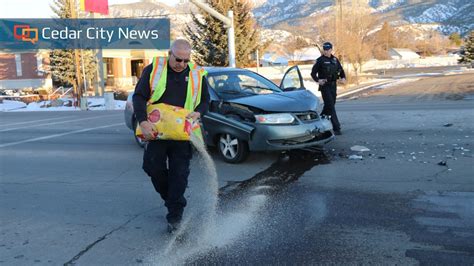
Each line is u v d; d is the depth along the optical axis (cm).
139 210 523
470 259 362
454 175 595
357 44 4381
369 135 906
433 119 1074
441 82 3209
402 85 3262
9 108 2577
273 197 543
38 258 398
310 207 502
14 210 541
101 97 2883
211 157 764
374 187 563
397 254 377
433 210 473
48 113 1998
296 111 699
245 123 695
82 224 482
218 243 416
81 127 1329
